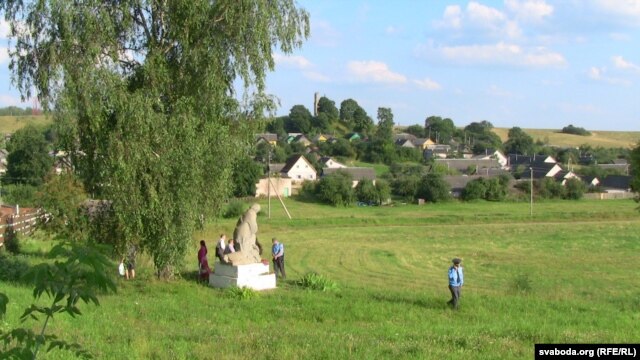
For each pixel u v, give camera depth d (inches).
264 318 682.8
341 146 5669.3
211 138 904.9
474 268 1444.4
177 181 879.1
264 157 4958.2
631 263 1520.7
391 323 669.3
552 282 1239.5
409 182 3528.5
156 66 886.4
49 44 818.8
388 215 2800.2
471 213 2876.5
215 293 868.6
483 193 3523.6
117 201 863.7
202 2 867.4
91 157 898.7
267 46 911.7
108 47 856.3
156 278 956.6
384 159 5575.8
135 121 832.3
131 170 847.7
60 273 176.2
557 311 786.8
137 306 709.3
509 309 794.8
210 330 567.5
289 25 940.0
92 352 423.5
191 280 991.0
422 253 1706.4
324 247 1813.5
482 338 526.9
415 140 7175.2
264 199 3410.4
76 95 813.2
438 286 1159.6
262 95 954.1
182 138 875.4
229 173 948.0
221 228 2053.4
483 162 5290.4
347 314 718.5
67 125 813.2
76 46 824.9
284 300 816.3
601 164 5679.1
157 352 443.5
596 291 1130.7
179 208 894.4
